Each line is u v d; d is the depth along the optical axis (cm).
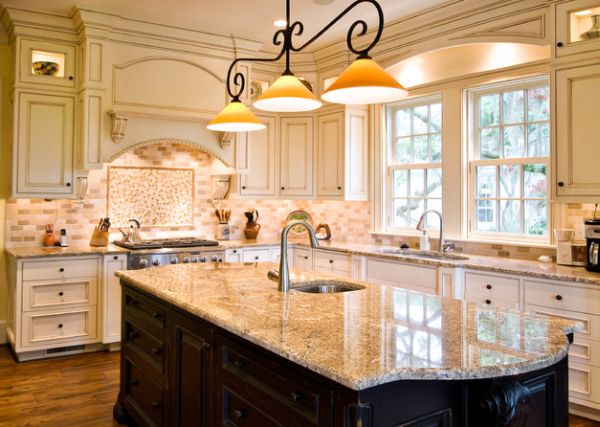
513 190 397
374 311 199
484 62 399
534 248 372
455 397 154
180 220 522
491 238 406
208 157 538
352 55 484
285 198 534
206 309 200
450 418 152
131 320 288
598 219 314
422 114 468
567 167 319
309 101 253
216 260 466
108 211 480
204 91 472
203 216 537
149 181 503
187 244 464
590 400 290
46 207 452
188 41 462
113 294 422
